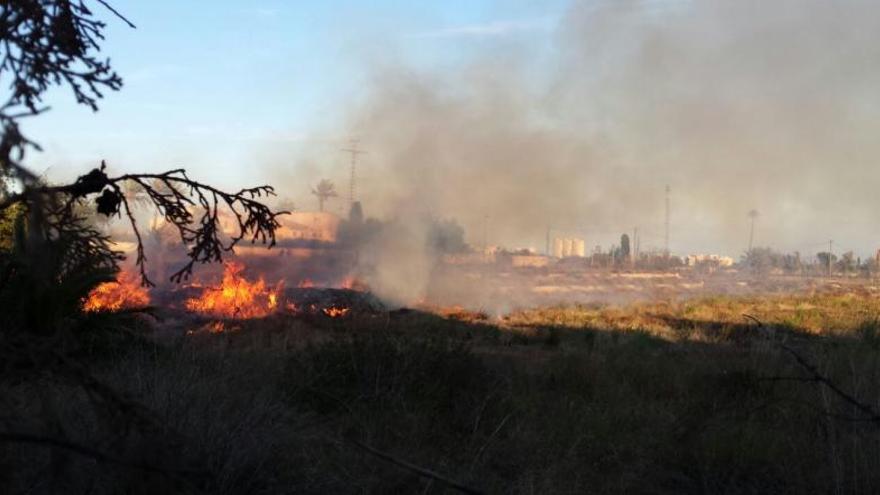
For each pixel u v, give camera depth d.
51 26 2.35
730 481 5.76
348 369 7.16
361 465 5.20
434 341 8.02
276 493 4.60
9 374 2.42
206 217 3.42
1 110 1.76
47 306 5.70
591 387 8.54
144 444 2.37
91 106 2.36
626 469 5.84
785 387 8.13
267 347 10.86
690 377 9.16
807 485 5.59
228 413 5.33
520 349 13.45
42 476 3.42
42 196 1.86
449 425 6.67
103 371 6.36
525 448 6.01
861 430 6.29
